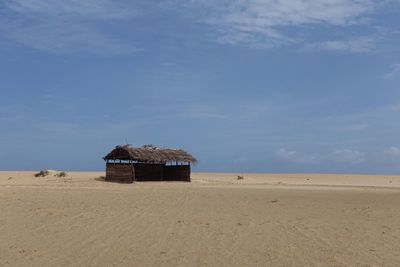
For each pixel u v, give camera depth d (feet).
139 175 183.21
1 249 47.34
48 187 133.08
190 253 46.21
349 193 136.26
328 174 353.10
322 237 55.88
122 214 72.69
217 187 157.79
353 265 42.22
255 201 100.94
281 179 253.85
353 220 71.82
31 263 41.93
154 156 182.19
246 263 42.55
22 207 78.48
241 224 64.95
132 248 48.16
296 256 45.44
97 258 43.91
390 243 52.49
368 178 287.89
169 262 42.63
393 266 42.01
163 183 175.01
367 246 50.65
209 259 43.86
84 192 114.83
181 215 73.10
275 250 48.03
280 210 83.76
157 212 76.18
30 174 210.79
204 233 57.16
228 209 83.46
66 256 44.62
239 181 216.54
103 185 152.56
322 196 121.08
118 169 175.73
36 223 62.80
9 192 107.34
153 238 53.52
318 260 43.93
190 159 193.98
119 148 175.42
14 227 59.62
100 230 58.23
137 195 109.70
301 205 93.91
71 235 54.80
